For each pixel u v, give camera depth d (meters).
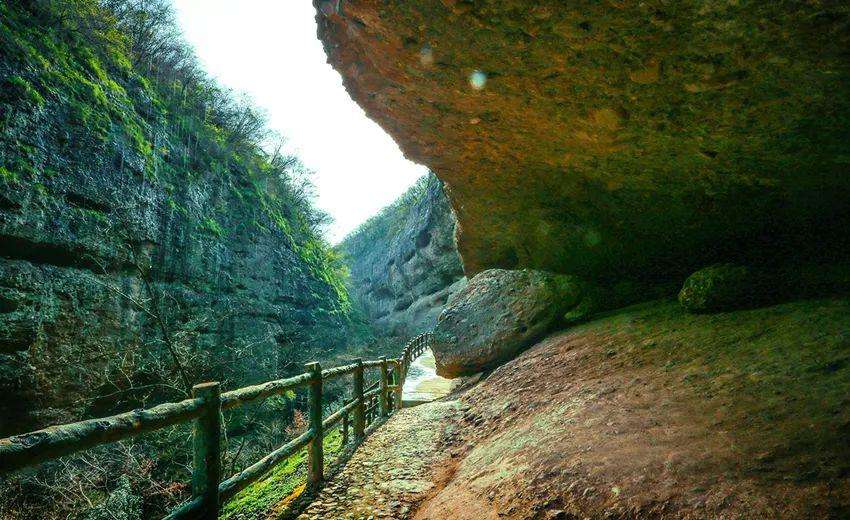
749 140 4.34
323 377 4.02
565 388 4.45
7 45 11.57
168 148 18.12
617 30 3.34
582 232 8.09
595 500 2.11
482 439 4.26
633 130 4.74
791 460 1.92
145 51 19.70
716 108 3.97
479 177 7.70
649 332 5.36
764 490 1.77
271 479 4.37
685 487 1.96
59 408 10.85
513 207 8.41
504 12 3.47
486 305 8.25
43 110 11.96
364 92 5.75
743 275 5.25
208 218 19.70
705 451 2.22
